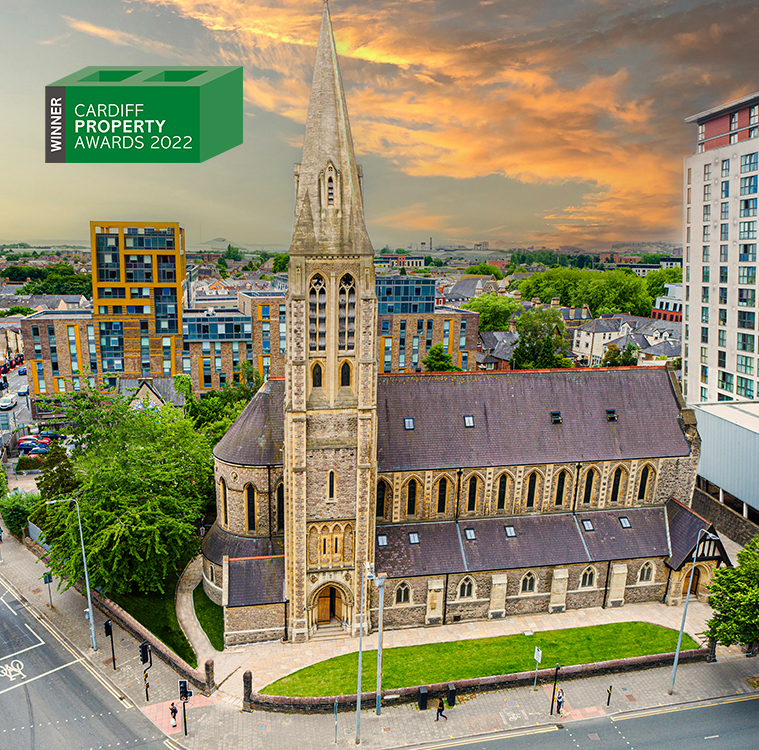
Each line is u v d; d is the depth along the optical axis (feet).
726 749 150.30
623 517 218.18
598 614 207.82
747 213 327.26
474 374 218.79
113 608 200.44
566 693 169.58
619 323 627.05
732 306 344.28
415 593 196.65
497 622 201.98
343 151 163.02
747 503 244.22
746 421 258.37
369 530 185.37
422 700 162.20
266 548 202.39
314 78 162.09
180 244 414.41
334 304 170.09
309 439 176.35
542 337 453.99
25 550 252.42
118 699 166.30
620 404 223.30
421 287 456.45
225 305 565.94
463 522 208.13
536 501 213.46
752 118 329.11
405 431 205.36
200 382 420.77
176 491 215.10
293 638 188.96
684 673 178.19
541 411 217.15
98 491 197.16
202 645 188.55
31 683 172.65
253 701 161.07
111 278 396.37
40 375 401.90
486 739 153.17
